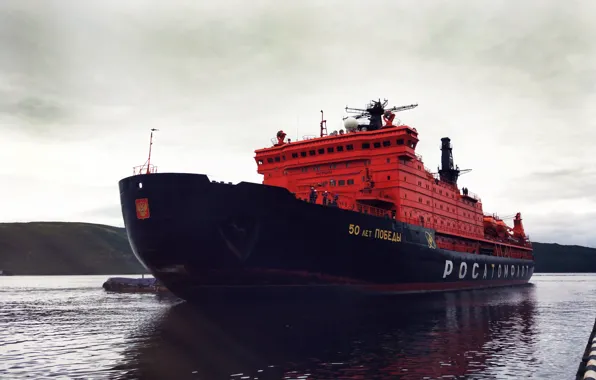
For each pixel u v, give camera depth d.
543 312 32.22
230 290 30.02
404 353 17.52
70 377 14.23
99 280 144.25
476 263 57.12
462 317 28.31
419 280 43.94
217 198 27.69
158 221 27.84
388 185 42.94
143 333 22.70
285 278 30.91
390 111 44.97
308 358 16.66
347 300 35.12
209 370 14.93
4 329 25.28
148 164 30.62
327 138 44.62
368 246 35.75
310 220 30.94
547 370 14.93
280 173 47.69
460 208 59.22
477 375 14.30
